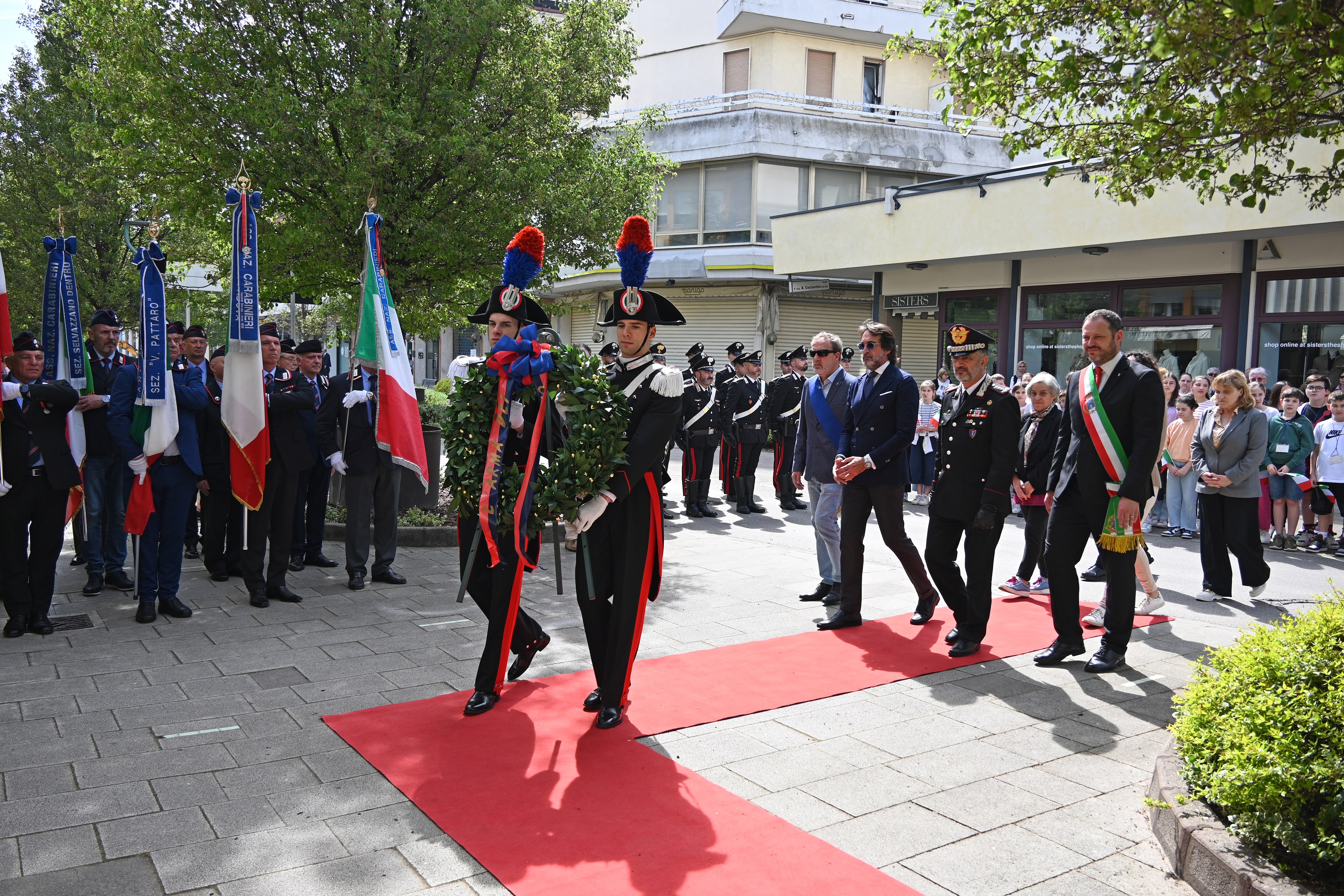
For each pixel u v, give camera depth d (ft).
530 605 22.85
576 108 36.06
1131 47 13.97
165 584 21.25
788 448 40.93
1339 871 9.95
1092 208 45.68
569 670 17.97
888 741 14.76
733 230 75.82
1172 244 46.03
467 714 15.38
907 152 77.51
